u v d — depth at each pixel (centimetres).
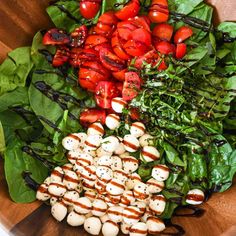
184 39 38
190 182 37
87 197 37
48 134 38
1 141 35
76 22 40
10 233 32
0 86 37
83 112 39
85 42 39
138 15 39
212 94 37
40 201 36
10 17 36
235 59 39
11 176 35
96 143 37
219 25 38
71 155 38
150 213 36
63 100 39
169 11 39
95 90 39
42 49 38
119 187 36
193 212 36
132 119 38
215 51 38
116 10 39
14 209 34
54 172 37
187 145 37
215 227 34
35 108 38
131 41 37
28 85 38
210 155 37
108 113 39
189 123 37
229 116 38
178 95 37
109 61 38
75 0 39
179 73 37
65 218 36
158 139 37
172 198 36
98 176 36
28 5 37
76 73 40
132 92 37
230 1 37
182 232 35
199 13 38
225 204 35
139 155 38
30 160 37
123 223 36
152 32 39
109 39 39
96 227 35
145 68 37
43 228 34
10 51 37
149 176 37
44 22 38
